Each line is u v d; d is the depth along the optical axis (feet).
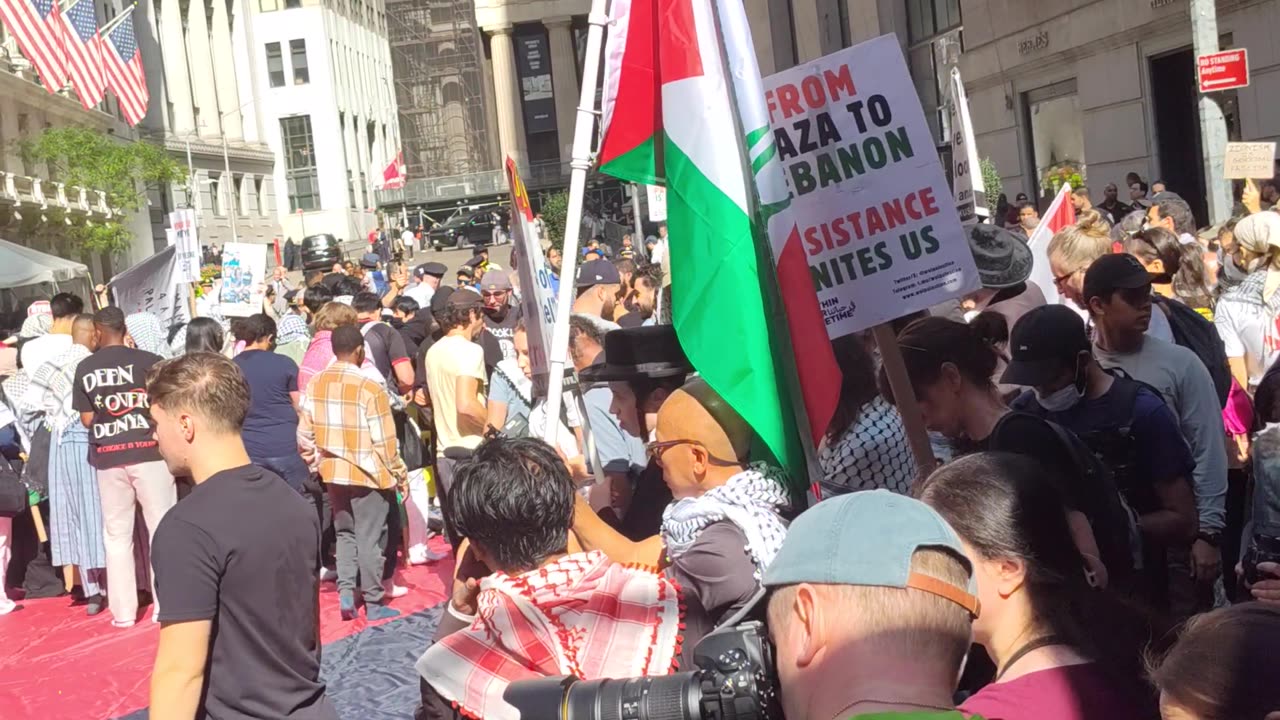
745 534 9.34
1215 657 5.27
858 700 5.24
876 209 12.14
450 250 217.15
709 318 10.66
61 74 95.14
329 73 274.98
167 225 210.38
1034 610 7.55
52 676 26.27
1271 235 20.06
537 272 14.39
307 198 274.77
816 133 12.34
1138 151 68.39
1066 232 17.17
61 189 151.12
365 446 27.50
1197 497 14.24
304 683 11.53
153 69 215.72
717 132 10.88
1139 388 12.82
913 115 12.02
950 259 11.96
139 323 39.55
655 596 9.27
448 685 9.27
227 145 242.17
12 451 34.58
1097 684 7.29
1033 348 12.82
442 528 37.32
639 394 13.03
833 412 10.59
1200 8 42.68
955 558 5.46
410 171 313.12
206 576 11.03
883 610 5.32
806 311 10.69
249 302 50.93
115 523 29.55
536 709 6.61
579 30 269.85
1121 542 10.94
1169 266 17.87
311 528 11.83
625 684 6.45
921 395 11.78
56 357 31.89
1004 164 84.64
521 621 9.18
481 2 265.13
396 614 28.04
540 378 14.26
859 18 103.30
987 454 7.99
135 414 29.32
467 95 313.12
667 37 11.03
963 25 88.38
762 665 6.08
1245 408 18.47
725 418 10.21
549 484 9.46
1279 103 56.24
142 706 23.81
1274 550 12.32
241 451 11.72
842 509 5.60
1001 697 7.32
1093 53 71.77
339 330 27.94
